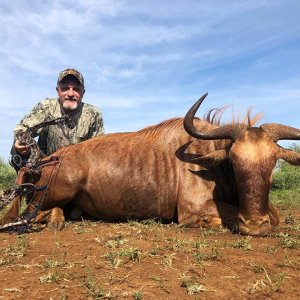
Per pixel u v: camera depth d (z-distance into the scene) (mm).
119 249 1313
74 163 1914
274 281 1056
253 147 1596
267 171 1571
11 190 1766
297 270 1141
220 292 992
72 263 1179
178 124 1993
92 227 1770
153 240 1442
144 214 1929
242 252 1305
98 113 2402
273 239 1497
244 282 1051
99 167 1925
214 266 1160
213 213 1764
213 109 2029
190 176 1847
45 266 1165
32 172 1870
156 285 1023
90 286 1004
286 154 1628
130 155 1940
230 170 1823
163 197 1890
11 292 997
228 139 1821
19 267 1173
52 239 1497
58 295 971
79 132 2305
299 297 974
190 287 1001
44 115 2234
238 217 1602
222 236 1554
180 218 1818
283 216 2172
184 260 1207
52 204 1908
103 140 2018
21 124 2084
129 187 1904
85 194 1946
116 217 1958
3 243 1474
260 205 1553
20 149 1930
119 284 1029
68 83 2234
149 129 2039
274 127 1692
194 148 1897
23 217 1728
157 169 1905
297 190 3559
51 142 2266
